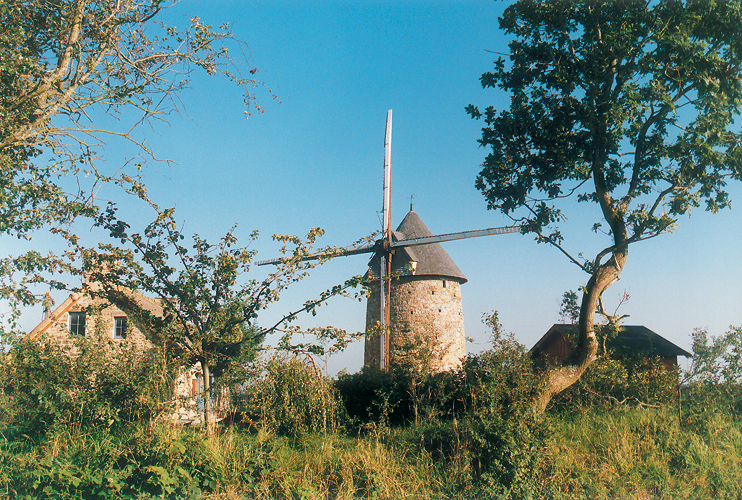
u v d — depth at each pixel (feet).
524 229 46.42
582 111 46.55
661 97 38.52
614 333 44.57
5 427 29.45
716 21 39.19
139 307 32.99
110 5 31.68
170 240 32.35
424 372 46.80
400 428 39.81
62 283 31.58
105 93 32.30
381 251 87.81
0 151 28.27
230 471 24.36
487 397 33.88
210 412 31.50
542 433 29.60
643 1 40.45
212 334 30.91
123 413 30.78
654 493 27.25
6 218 28.99
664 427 36.24
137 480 22.03
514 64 46.80
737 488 28.27
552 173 48.73
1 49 27.81
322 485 25.32
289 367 35.42
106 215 32.04
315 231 33.19
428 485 26.50
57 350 33.42
